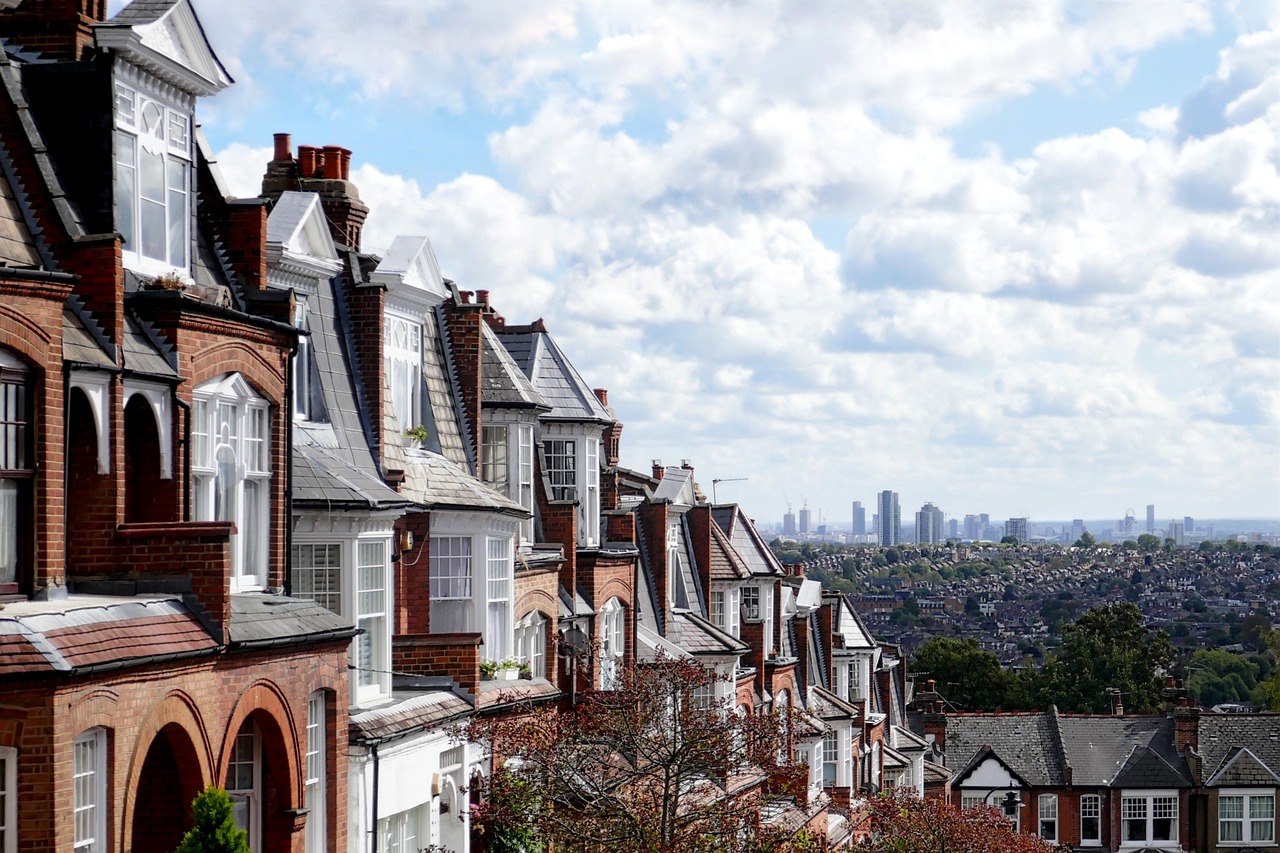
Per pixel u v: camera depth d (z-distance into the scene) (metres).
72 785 16.08
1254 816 87.81
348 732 23.91
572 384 40.81
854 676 68.56
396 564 28.48
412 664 27.77
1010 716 92.69
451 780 27.62
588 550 38.94
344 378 28.66
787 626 59.88
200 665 18.72
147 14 21.38
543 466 39.47
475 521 30.56
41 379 17.94
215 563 19.14
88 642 16.64
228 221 23.75
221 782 19.34
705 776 30.66
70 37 20.77
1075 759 89.75
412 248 31.19
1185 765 88.94
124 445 19.59
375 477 27.94
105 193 20.19
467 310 34.59
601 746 28.84
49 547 17.98
